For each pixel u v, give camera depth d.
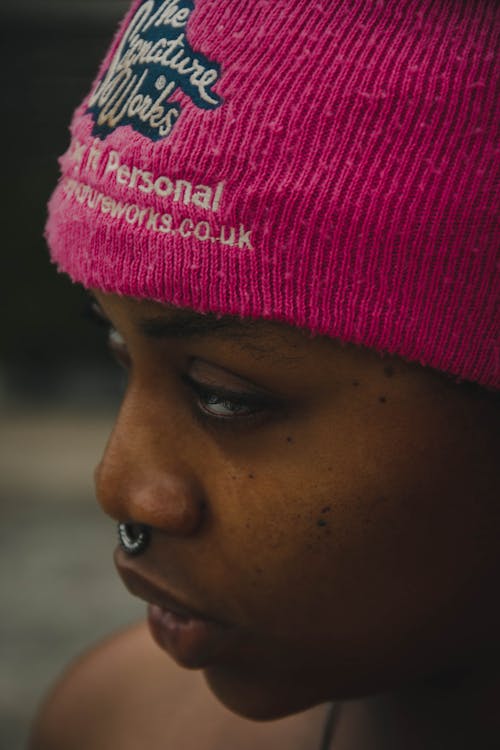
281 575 0.71
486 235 0.66
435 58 0.66
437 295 0.66
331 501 0.70
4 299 6.30
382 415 0.69
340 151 0.66
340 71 0.66
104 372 6.30
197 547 0.73
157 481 0.72
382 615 0.73
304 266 0.66
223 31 0.69
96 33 6.25
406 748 0.88
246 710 0.79
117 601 3.22
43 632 3.01
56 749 1.14
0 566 3.48
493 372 0.68
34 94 6.31
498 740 0.83
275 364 0.68
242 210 0.67
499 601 0.74
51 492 4.28
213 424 0.71
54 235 0.79
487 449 0.70
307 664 0.75
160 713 1.06
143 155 0.69
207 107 0.68
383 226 0.66
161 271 0.68
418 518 0.70
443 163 0.65
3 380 6.30
